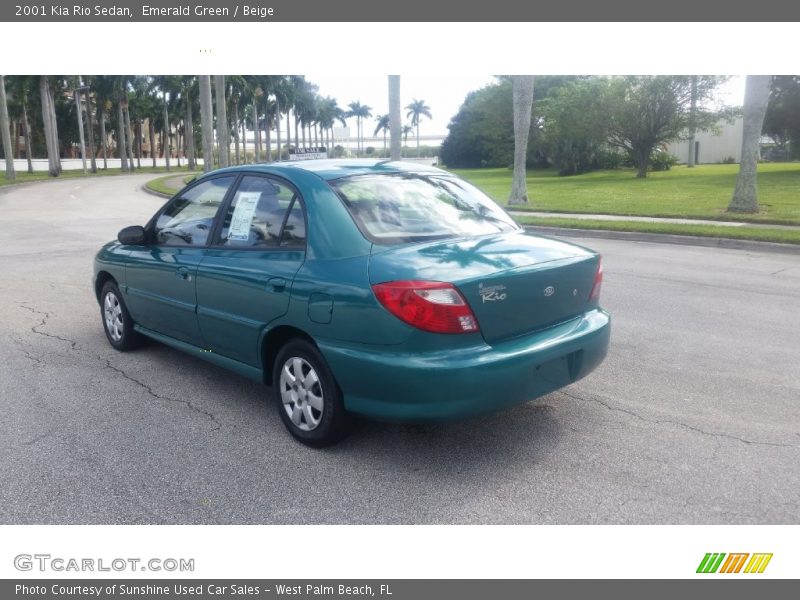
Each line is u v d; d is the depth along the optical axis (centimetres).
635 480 381
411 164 508
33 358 621
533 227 1670
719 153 6475
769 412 475
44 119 5731
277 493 374
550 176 5303
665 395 509
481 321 368
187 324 513
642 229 1504
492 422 462
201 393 529
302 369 421
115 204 2784
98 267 636
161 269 530
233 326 461
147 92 7956
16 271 1089
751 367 573
